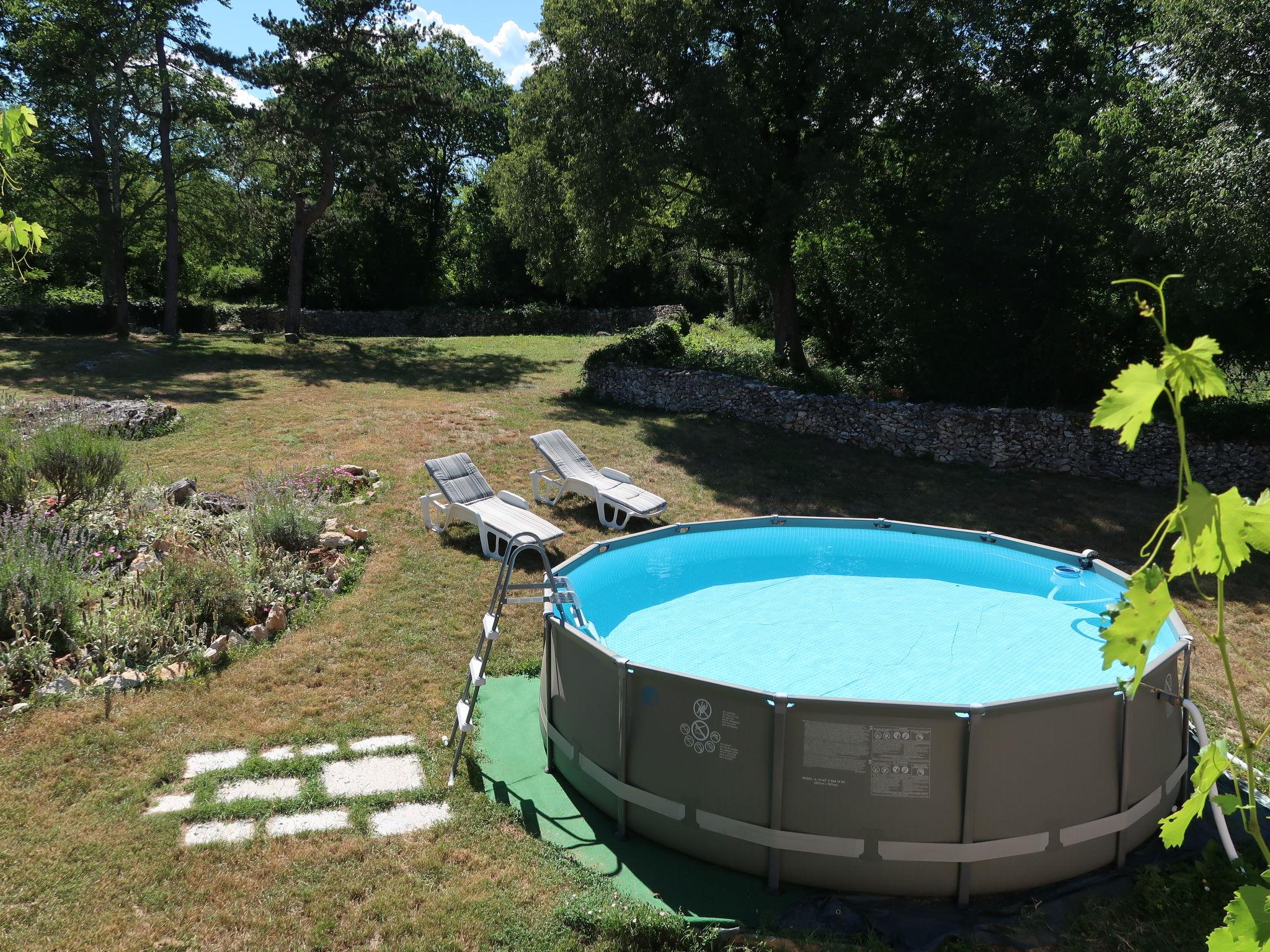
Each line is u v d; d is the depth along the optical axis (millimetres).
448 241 48750
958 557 9492
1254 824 1428
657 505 11992
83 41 25062
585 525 12086
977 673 6637
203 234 31594
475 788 6012
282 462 14156
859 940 4602
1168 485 14859
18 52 25438
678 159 19031
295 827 5520
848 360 23500
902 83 18641
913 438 16484
